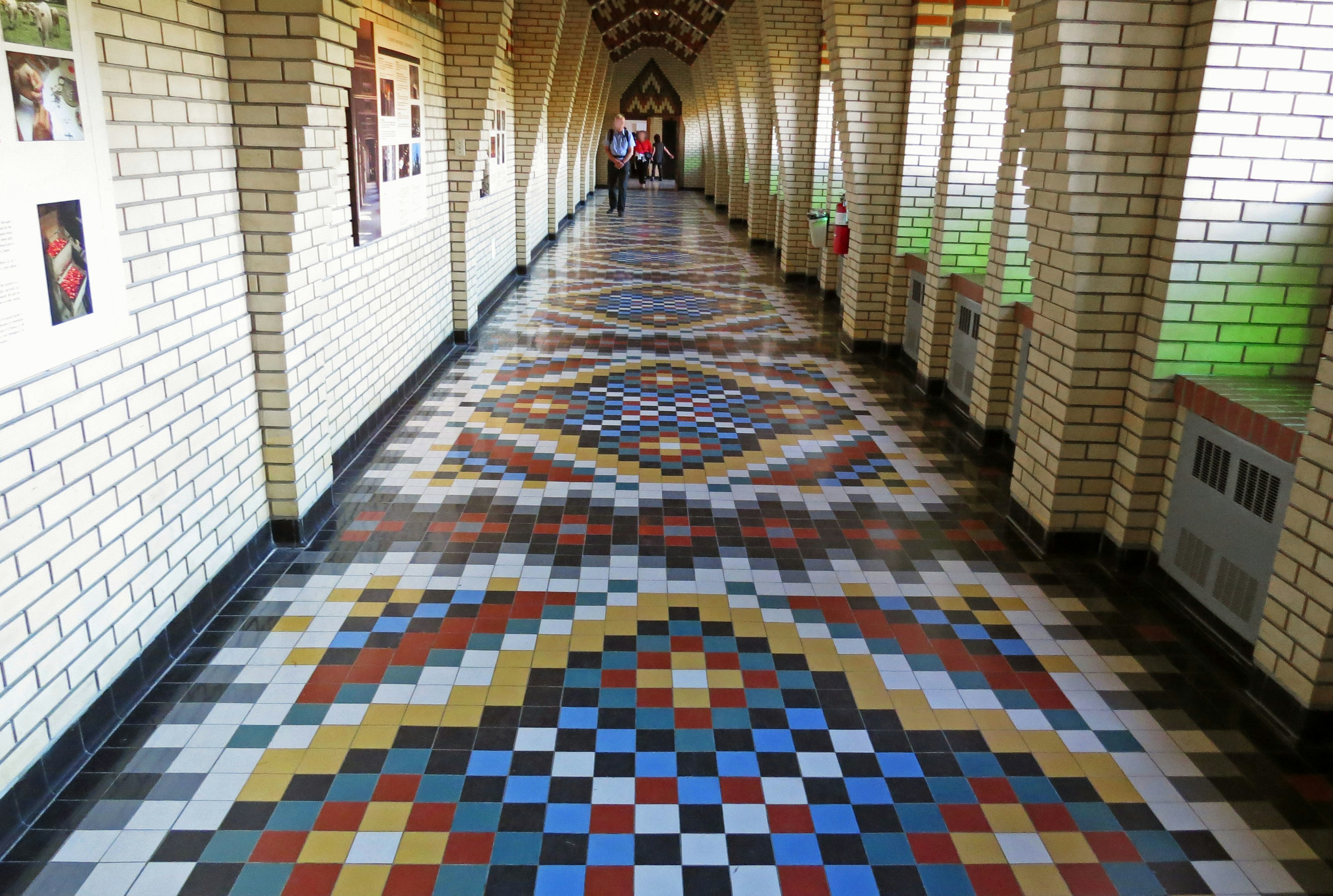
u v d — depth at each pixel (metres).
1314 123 3.70
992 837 2.57
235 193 3.80
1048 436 4.41
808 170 12.27
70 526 2.71
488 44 7.58
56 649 2.65
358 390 5.47
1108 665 3.48
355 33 4.25
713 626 3.69
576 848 2.49
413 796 2.68
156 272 3.17
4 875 2.35
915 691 3.28
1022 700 3.24
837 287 11.12
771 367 7.99
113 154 2.89
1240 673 3.45
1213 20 3.59
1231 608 3.55
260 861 2.42
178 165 3.32
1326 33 3.62
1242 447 3.49
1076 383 4.18
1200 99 3.67
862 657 3.49
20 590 2.48
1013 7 4.45
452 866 2.42
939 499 5.11
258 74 3.70
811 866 2.45
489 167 9.64
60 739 2.68
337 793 2.68
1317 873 2.48
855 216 8.23
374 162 5.59
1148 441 4.04
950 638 3.64
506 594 3.89
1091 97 3.86
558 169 16.16
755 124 15.68
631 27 21.62
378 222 5.76
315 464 4.47
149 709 3.06
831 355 8.50
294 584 3.95
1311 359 3.95
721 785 2.76
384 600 3.83
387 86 5.87
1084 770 2.87
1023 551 4.47
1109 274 4.05
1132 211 3.97
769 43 11.84
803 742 2.97
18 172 2.41
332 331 4.86
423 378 7.19
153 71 3.13
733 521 4.73
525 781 2.75
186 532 3.45
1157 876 2.45
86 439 2.78
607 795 2.70
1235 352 3.95
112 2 2.87
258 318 3.99
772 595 3.96
